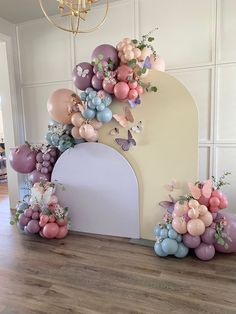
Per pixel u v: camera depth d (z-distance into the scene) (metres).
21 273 1.97
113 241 2.48
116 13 3.11
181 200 2.13
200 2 2.73
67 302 1.64
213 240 2.07
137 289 1.75
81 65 2.39
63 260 2.15
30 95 3.75
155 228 2.31
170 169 2.34
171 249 2.06
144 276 1.90
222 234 2.05
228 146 2.79
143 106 2.34
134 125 2.39
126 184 2.46
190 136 2.25
